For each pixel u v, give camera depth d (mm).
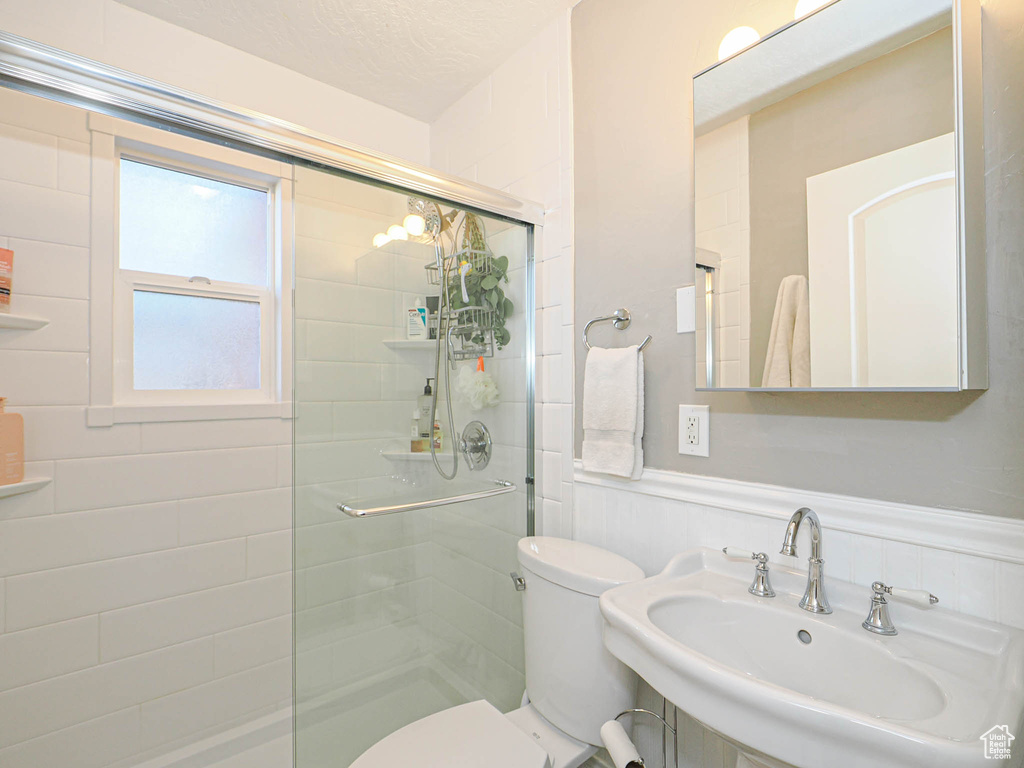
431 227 1507
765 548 1062
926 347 812
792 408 1033
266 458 1725
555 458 1603
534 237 1676
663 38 1287
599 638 1143
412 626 1447
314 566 1299
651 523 1296
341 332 1353
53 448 1373
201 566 1598
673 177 1263
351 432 1366
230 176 1732
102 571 1439
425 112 2152
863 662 802
